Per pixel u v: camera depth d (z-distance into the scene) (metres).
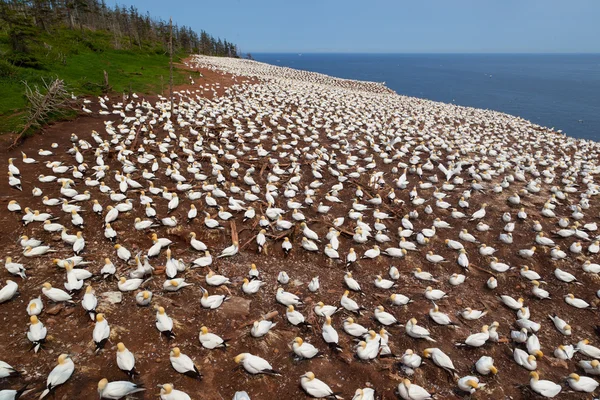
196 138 29.30
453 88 124.75
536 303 15.78
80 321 11.66
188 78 52.72
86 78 39.16
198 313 12.68
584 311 15.53
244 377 10.52
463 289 16.11
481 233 19.83
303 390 10.38
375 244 18.45
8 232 15.78
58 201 18.25
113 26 82.38
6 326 11.19
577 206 21.89
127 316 12.06
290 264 16.84
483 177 25.62
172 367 10.42
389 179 25.50
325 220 19.94
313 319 13.03
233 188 21.11
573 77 177.00
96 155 23.09
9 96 29.16
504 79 162.88
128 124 30.59
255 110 39.00
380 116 42.78
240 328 12.18
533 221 20.81
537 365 12.34
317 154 27.67
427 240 18.83
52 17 61.56
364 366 11.32
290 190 21.59
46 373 9.80
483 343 12.65
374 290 15.39
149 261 15.30
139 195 19.83
